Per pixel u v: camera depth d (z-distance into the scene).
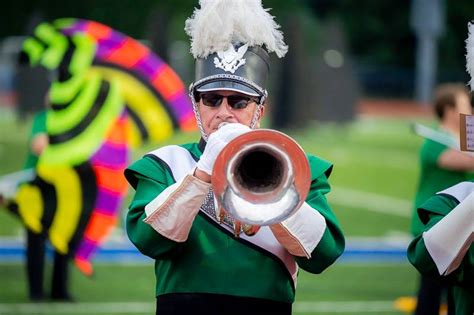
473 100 11.00
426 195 18.38
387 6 99.94
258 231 10.43
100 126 19.36
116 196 19.38
